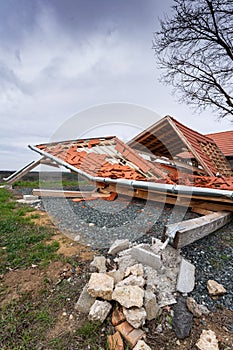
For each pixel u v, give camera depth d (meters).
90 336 1.41
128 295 1.54
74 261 2.32
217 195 3.38
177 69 11.20
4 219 3.79
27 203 5.55
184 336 1.43
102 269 2.05
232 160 9.37
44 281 1.98
